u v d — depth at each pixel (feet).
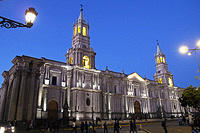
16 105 106.32
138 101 236.43
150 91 258.78
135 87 241.14
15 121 98.12
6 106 132.16
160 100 265.54
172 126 115.24
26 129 100.83
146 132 89.30
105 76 205.36
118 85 218.38
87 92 177.58
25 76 111.55
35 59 118.32
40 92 149.48
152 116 242.99
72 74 178.50
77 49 187.01
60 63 175.22
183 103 189.26
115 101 206.90
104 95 194.70
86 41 201.98
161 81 293.64
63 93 168.25
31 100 107.96
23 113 104.58
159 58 307.37
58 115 157.48
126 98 217.77
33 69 115.44
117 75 223.30
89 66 192.03
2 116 134.31
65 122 135.03
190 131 84.84
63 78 172.24
